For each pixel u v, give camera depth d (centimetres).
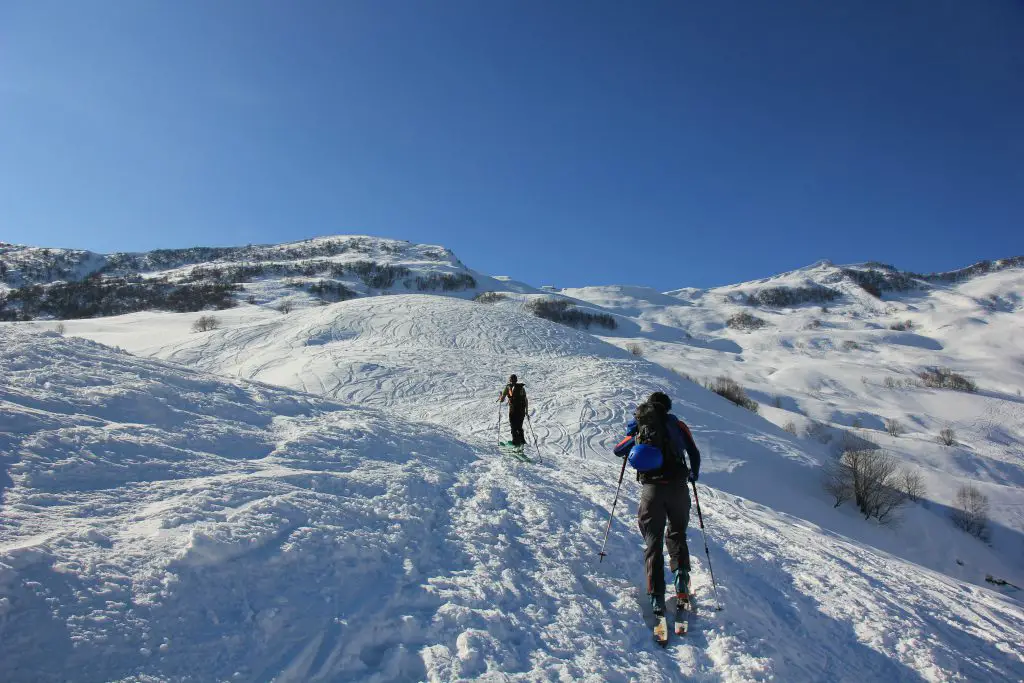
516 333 5250
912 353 15888
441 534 470
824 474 3281
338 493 483
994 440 7675
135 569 286
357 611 319
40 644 224
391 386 3612
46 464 369
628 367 4584
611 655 347
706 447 3131
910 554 2739
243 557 328
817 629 451
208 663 250
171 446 481
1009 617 674
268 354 4453
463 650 305
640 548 571
